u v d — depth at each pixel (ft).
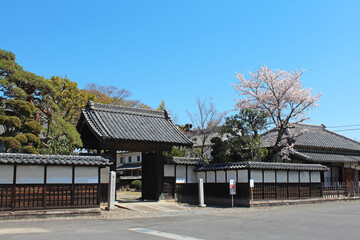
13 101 50.34
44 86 54.49
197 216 51.42
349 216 50.08
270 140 101.19
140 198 78.89
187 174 76.33
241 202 67.56
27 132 52.70
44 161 46.70
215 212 57.47
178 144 70.03
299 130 108.99
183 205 67.92
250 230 36.37
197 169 76.43
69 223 42.88
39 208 46.83
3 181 44.80
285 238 31.30
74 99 102.89
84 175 51.03
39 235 32.45
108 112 71.97
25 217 45.62
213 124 121.90
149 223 43.06
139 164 156.46
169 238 31.35
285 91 91.61
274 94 92.48
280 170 72.33
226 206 68.44
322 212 56.44
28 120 52.95
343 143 112.37
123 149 67.05
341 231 35.50
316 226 39.34
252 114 80.84
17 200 45.52
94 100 109.19
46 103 57.77
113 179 58.13
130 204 64.03
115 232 35.06
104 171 65.51
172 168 74.08
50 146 57.06
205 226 39.73
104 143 62.34
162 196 70.69
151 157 73.51
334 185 86.94
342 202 80.02
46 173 48.03
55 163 47.47
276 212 56.90
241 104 96.27
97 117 67.46
